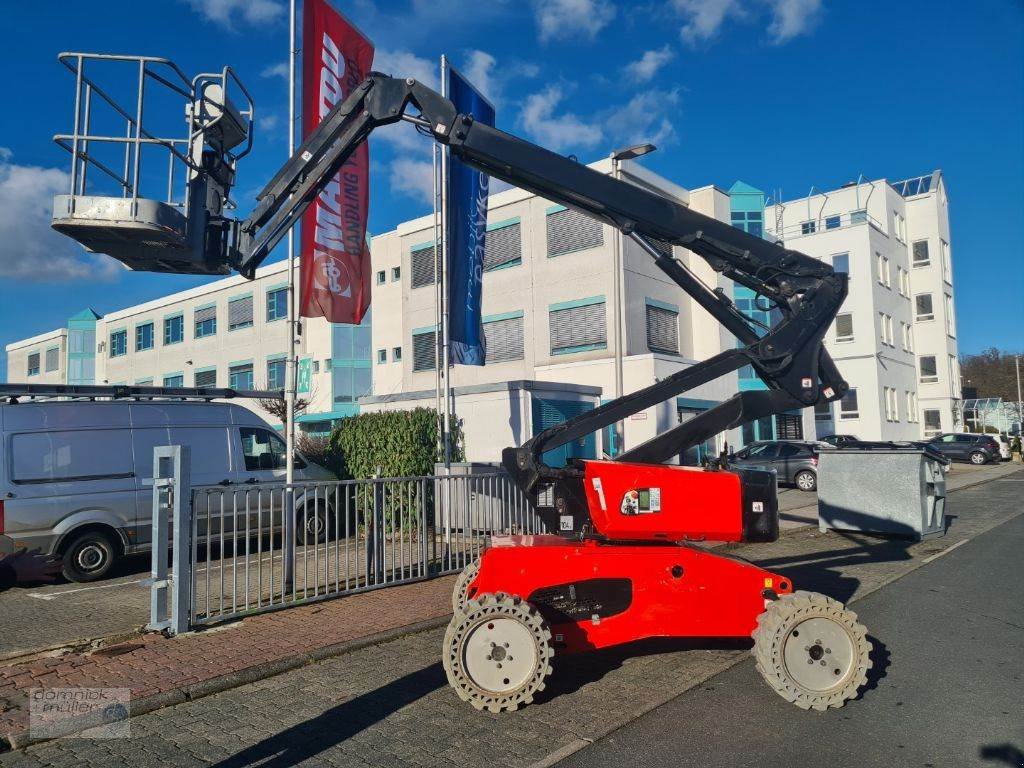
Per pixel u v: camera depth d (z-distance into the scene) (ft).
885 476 37.70
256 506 33.04
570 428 17.71
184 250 16.39
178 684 15.98
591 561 16.34
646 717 14.44
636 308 79.56
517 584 16.10
